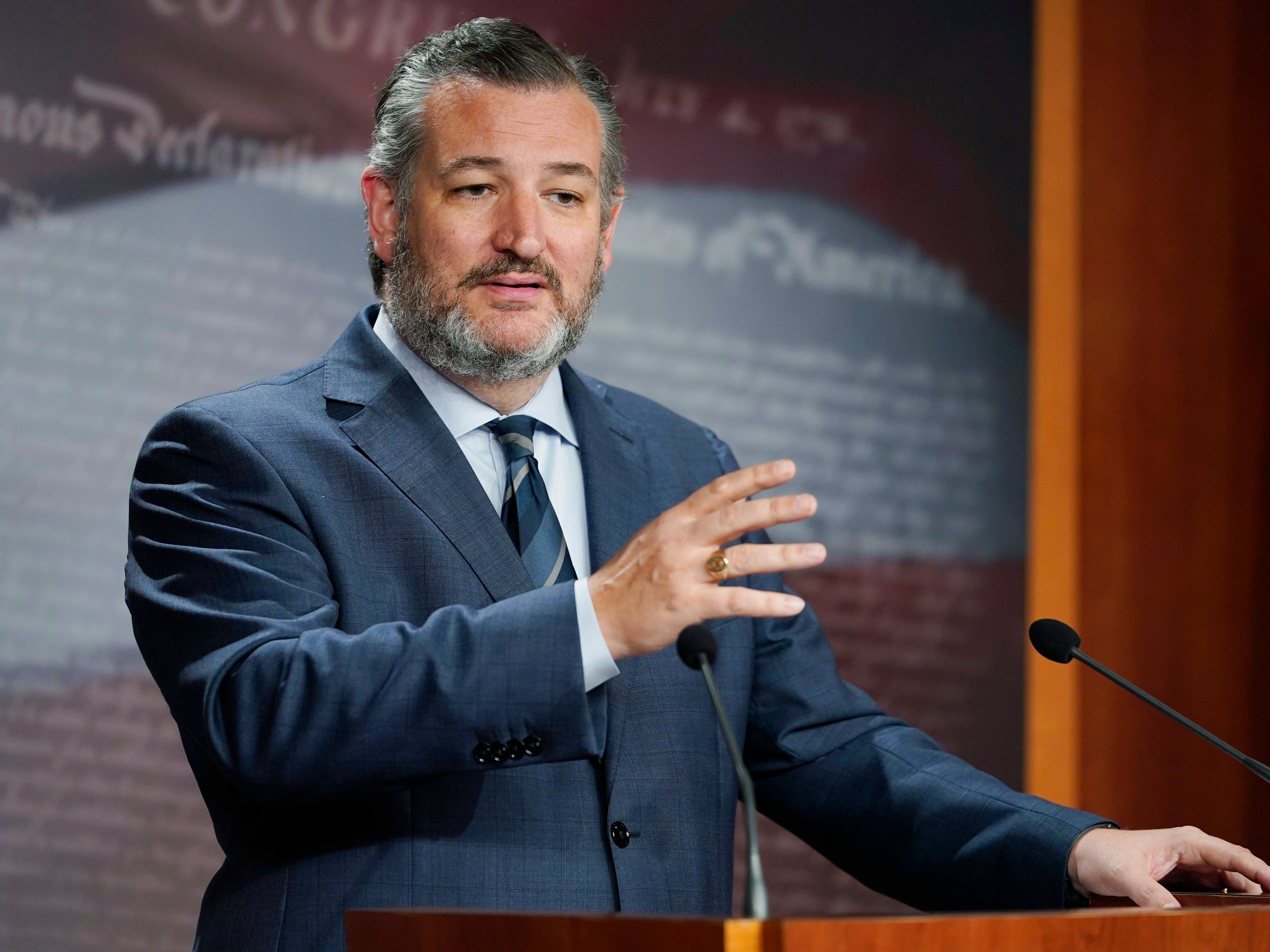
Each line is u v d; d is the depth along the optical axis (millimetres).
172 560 5551
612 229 6867
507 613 4910
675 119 12875
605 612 4758
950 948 3494
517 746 4828
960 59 13594
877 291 13234
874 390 13148
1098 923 3705
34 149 11273
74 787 10992
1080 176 13945
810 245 13109
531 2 12547
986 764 13055
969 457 13305
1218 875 5324
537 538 5992
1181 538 13766
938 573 13141
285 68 11930
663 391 12664
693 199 12875
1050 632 5652
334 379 6133
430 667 4852
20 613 10992
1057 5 13875
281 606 5352
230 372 11594
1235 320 14062
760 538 7438
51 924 10836
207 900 5539
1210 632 13711
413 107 6285
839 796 6207
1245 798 13508
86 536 11180
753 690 6594
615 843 5551
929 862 5793
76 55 11414
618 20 12781
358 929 4238
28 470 11086
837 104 13266
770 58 13148
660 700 5961
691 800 5871
